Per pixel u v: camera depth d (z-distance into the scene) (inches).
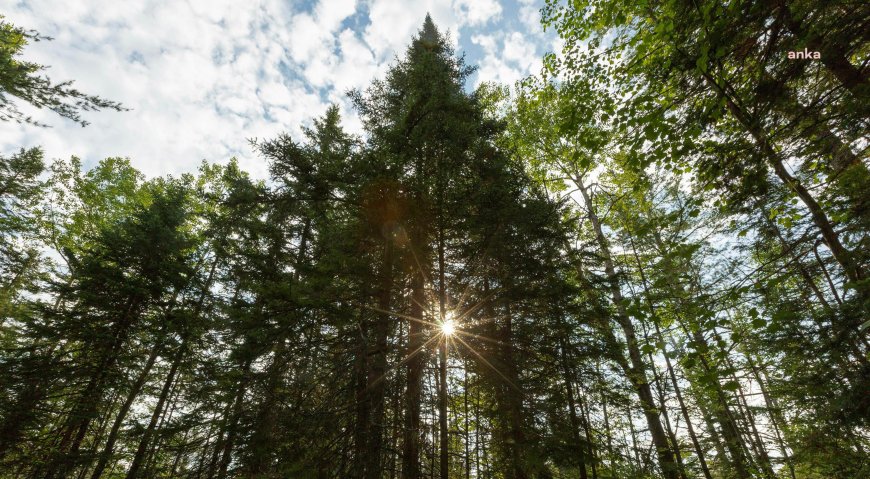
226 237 478.6
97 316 552.4
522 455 346.3
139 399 640.4
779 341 288.4
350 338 320.5
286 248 522.9
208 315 563.5
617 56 301.1
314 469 243.0
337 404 294.2
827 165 175.6
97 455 480.7
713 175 169.5
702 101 157.4
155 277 600.4
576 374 391.2
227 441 343.6
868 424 262.8
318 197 382.6
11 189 653.3
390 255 344.2
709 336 150.3
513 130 626.5
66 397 534.3
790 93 150.5
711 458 494.0
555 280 384.8
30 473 461.1
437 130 369.1
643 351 155.0
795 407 329.1
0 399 452.4
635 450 397.4
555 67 424.8
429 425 290.7
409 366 310.8
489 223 358.6
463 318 377.1
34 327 515.8
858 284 168.7
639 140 161.3
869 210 165.5
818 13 130.3
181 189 724.0
